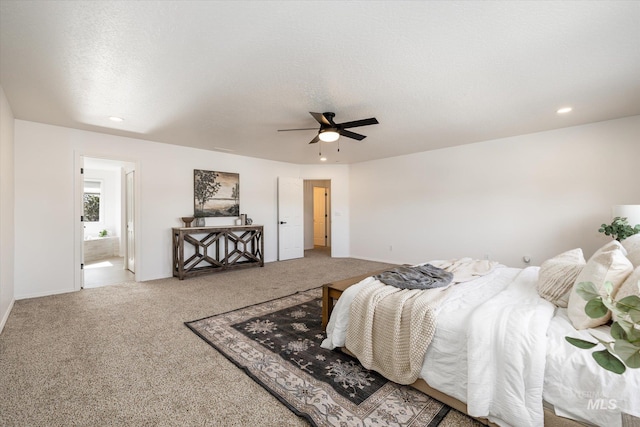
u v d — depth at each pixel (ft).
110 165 22.40
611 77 8.18
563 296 5.72
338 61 7.25
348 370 6.57
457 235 16.78
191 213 16.89
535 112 11.05
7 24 5.71
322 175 22.95
